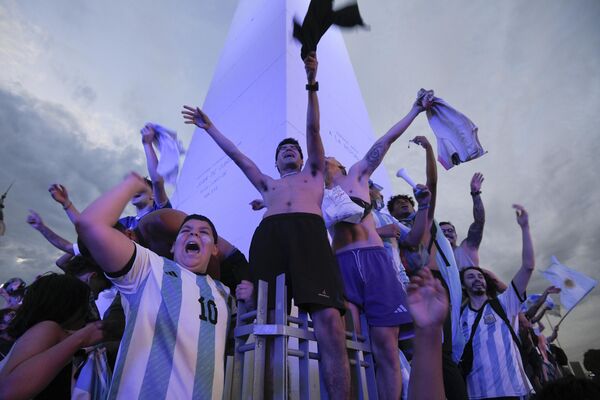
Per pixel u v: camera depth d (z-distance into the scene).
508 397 2.84
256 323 1.82
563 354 6.59
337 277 2.14
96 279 2.65
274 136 5.11
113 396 1.32
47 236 3.57
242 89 7.00
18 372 1.22
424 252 3.26
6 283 4.01
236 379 1.86
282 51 6.15
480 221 4.22
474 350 3.12
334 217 2.60
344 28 2.56
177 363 1.46
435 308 1.01
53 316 1.57
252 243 2.37
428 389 0.94
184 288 1.70
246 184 5.23
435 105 3.21
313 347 2.87
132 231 2.63
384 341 2.30
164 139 2.93
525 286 3.36
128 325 1.48
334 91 7.31
